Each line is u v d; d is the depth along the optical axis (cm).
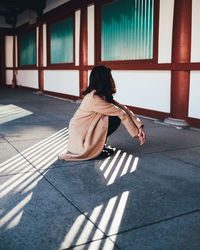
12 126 537
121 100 773
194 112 541
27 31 1473
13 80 1681
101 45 840
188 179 282
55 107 820
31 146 398
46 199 235
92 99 314
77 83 993
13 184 264
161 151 379
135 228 193
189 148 395
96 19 840
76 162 328
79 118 326
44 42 1249
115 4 763
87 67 903
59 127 530
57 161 332
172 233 188
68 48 1051
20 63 1633
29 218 205
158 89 639
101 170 303
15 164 321
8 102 934
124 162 330
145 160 340
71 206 223
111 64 795
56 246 173
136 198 238
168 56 601
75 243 176
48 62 1210
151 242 178
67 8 1015
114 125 343
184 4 531
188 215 211
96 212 214
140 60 688
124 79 753
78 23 962
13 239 180
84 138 325
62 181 273
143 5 670
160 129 526
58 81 1137
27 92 1357
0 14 1595
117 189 256
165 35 606
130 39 721
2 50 1719
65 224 197
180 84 552
